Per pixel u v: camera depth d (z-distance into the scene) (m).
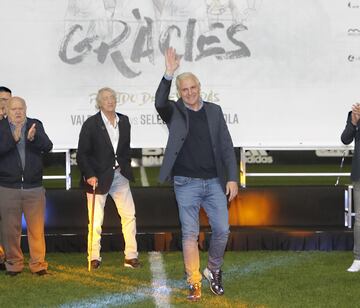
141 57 9.91
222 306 6.54
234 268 8.37
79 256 9.32
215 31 9.90
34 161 8.05
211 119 6.82
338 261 8.77
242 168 10.12
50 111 9.90
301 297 6.88
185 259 6.79
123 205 8.66
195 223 6.82
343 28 9.98
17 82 9.85
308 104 10.02
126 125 8.70
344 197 10.14
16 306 6.64
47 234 9.48
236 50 9.92
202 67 9.92
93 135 8.54
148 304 6.66
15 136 7.88
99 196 8.57
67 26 9.85
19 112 7.79
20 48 9.83
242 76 9.95
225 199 6.84
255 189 10.10
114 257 9.26
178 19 9.88
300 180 17.28
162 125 9.97
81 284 7.62
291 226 10.08
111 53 9.89
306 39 9.98
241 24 9.91
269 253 9.34
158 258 9.11
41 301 6.83
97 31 9.88
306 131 10.04
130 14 9.88
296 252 9.41
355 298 6.83
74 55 9.88
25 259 9.21
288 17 9.95
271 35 9.95
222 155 6.97
